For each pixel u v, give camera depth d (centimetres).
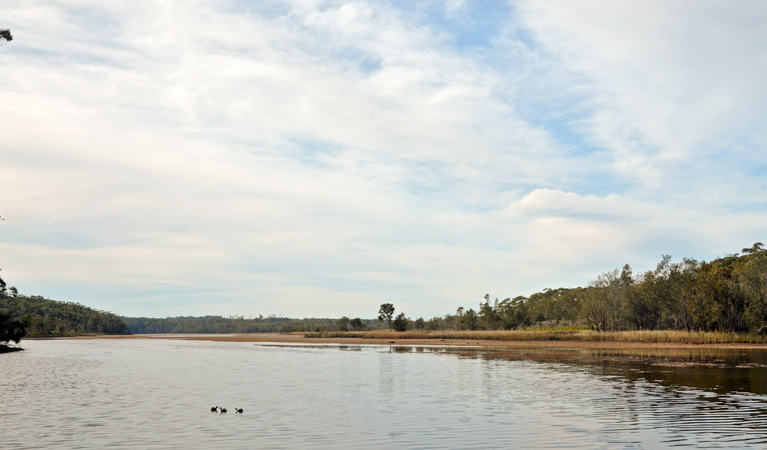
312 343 13500
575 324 18638
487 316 18825
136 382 4609
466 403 3303
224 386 4281
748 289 10725
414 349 9788
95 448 2178
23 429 2552
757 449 2131
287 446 2212
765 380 4294
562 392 3728
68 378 4984
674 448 2153
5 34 4091
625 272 14288
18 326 11200
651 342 10538
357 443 2261
